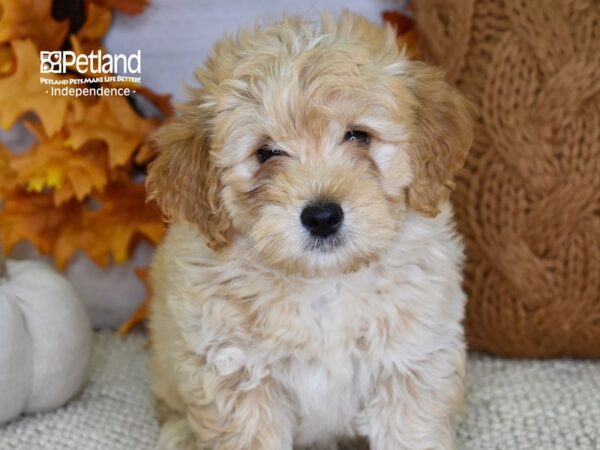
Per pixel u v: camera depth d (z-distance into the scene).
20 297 0.51
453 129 0.44
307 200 0.39
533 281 0.53
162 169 0.44
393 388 0.44
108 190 0.62
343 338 0.42
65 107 0.59
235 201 0.42
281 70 0.40
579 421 0.47
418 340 0.43
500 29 0.53
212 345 0.43
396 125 0.41
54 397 0.51
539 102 0.52
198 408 0.44
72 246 0.63
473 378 0.53
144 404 0.53
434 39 0.55
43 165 0.60
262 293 0.42
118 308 0.65
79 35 0.61
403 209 0.43
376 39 0.43
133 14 0.61
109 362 0.58
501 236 0.53
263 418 0.43
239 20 0.61
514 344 0.55
